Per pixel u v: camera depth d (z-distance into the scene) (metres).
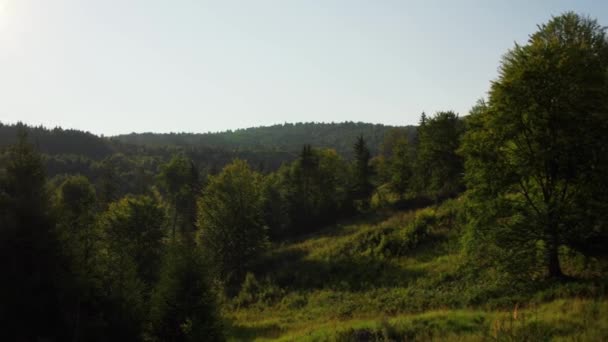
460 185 48.56
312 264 40.88
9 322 11.87
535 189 19.91
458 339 13.00
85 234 17.19
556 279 17.98
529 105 18.20
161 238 39.41
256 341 21.70
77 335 12.84
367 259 37.47
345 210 67.25
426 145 49.06
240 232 47.88
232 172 50.59
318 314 27.66
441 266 30.16
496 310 16.48
